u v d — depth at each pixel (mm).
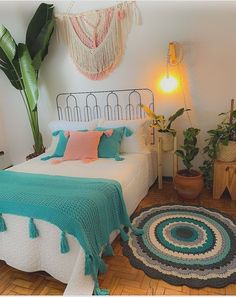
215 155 2631
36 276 1764
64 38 3195
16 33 3373
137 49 2930
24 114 3736
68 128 3031
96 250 1612
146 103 3062
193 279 1625
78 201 1601
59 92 3434
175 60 2768
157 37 2824
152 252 1900
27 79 3064
